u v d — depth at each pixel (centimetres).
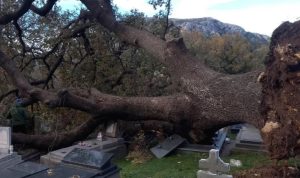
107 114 1034
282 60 557
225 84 788
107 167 523
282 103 561
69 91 1010
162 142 1002
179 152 960
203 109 828
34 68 1617
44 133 1319
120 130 1164
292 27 580
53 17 1479
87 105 1014
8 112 1284
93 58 1416
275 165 624
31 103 1307
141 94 1318
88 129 1114
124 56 1406
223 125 834
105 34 1398
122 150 1064
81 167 520
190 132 926
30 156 1100
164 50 945
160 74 1306
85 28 1372
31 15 1514
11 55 1492
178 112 884
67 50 1462
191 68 872
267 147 579
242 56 2362
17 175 488
